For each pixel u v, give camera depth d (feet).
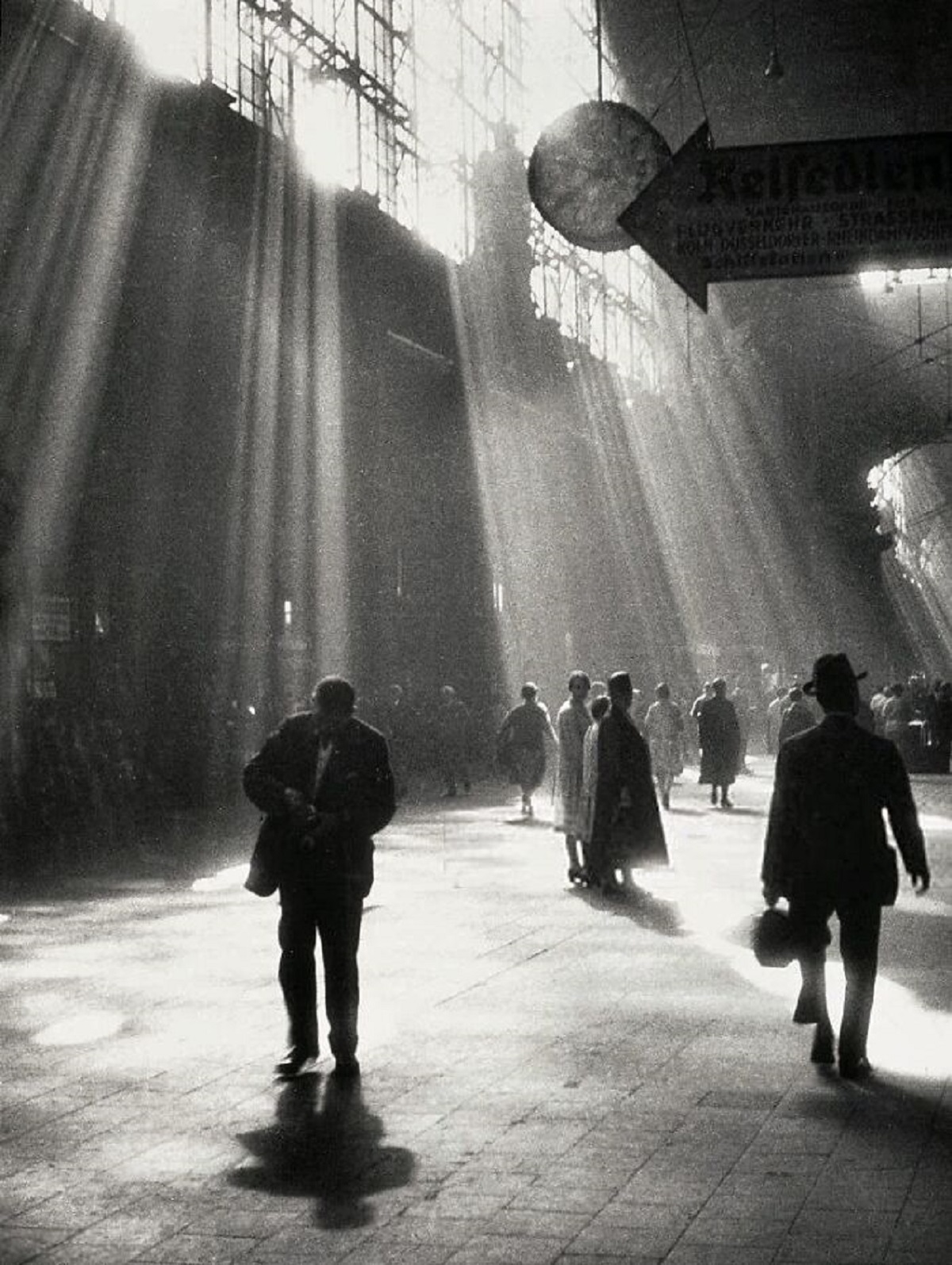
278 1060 26.27
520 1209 18.37
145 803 81.82
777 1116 22.52
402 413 138.10
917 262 48.85
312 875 25.31
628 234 49.01
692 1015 29.96
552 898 48.70
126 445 91.66
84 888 51.39
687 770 142.61
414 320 137.80
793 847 25.29
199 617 98.07
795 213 48.75
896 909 45.39
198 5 98.94
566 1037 27.96
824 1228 17.48
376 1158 20.54
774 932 25.41
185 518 97.55
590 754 49.83
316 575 117.50
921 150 48.34
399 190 134.82
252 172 101.40
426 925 42.65
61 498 85.40
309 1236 17.44
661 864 49.44
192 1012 30.58
